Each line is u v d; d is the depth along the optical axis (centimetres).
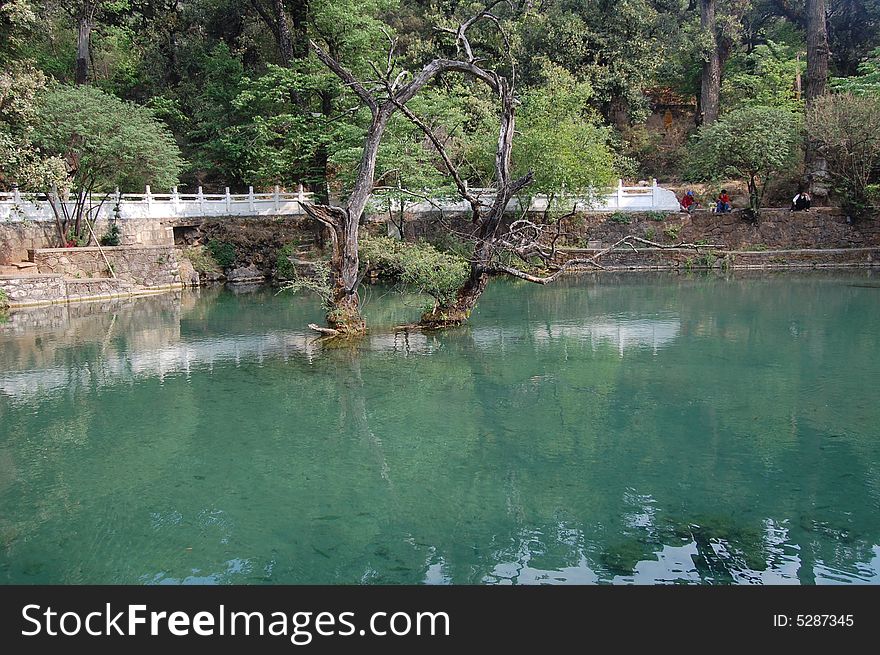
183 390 998
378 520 564
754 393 927
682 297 1884
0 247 1981
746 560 487
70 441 777
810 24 2670
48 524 563
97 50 3275
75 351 1279
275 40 2936
